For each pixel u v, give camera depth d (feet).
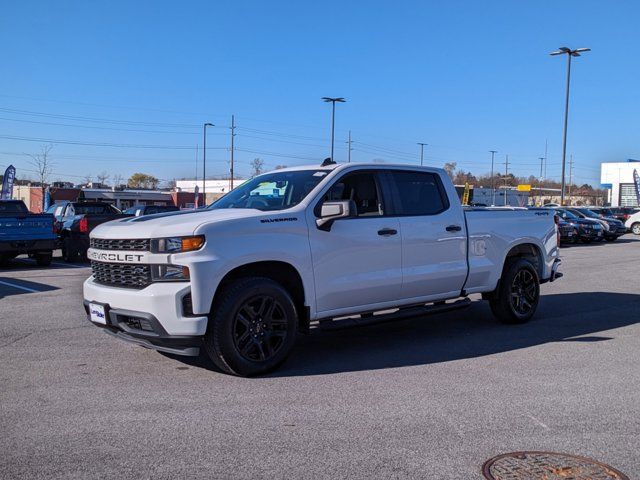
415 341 23.90
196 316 17.43
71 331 25.16
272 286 18.74
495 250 25.64
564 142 125.29
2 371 19.26
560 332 25.68
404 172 23.13
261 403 16.28
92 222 55.88
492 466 12.50
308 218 19.86
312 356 21.43
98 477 11.95
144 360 20.65
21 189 191.21
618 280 43.75
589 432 14.37
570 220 88.99
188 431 14.30
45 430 14.34
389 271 21.74
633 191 215.92
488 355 21.62
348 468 12.36
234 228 18.24
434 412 15.61
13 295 35.12
